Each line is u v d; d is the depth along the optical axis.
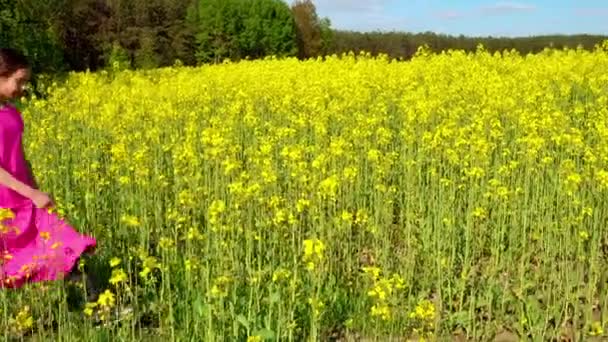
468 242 5.79
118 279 4.10
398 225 7.45
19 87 5.04
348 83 13.65
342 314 5.09
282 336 4.38
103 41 44.56
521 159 7.95
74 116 11.20
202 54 45.09
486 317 5.35
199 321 4.55
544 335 4.80
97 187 7.27
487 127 9.38
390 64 17.59
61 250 4.87
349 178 7.11
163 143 10.17
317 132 8.95
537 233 6.29
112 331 4.45
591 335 4.98
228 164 6.11
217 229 5.06
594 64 15.34
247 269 5.25
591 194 6.38
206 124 11.38
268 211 6.29
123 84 17.03
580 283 5.41
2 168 4.85
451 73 15.64
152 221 7.09
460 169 7.45
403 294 5.05
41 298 4.91
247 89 14.23
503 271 6.02
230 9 45.03
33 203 5.02
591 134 9.50
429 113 10.12
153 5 49.22
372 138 9.81
